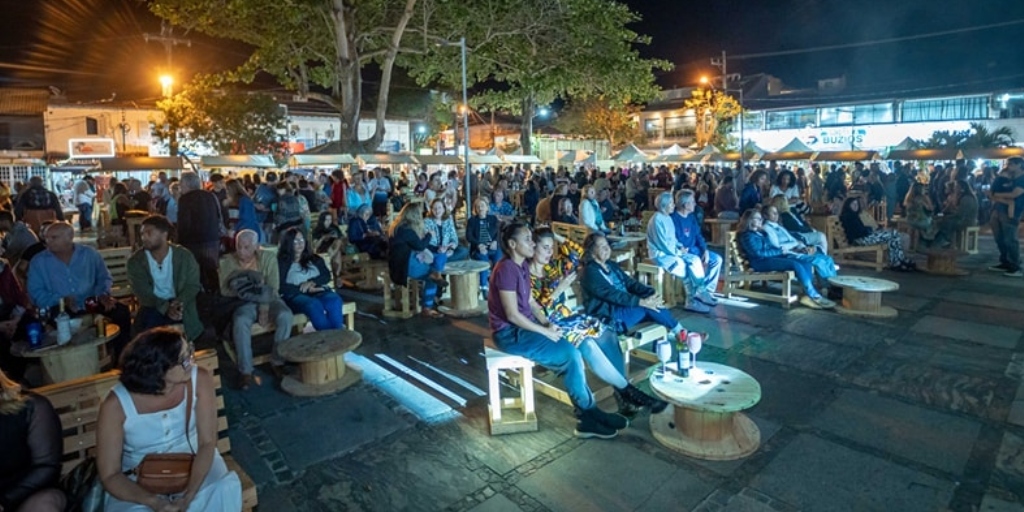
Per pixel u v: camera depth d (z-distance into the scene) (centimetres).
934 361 554
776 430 423
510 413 451
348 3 1750
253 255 563
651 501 340
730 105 3759
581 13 1711
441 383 521
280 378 533
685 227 773
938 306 750
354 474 376
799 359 565
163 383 264
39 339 436
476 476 371
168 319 512
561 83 1842
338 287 909
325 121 3900
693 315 719
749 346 605
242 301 536
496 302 438
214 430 286
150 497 255
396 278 717
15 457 244
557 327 432
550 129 4978
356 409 470
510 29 1781
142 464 261
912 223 1123
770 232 791
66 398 297
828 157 2295
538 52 1859
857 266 1014
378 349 612
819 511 327
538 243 469
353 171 1925
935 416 441
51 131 3148
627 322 509
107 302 502
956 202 1148
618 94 1923
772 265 765
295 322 574
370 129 4100
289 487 363
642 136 4766
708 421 393
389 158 1925
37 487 248
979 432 415
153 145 3341
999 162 2594
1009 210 944
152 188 1573
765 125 4194
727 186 1373
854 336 632
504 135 4812
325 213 993
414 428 437
